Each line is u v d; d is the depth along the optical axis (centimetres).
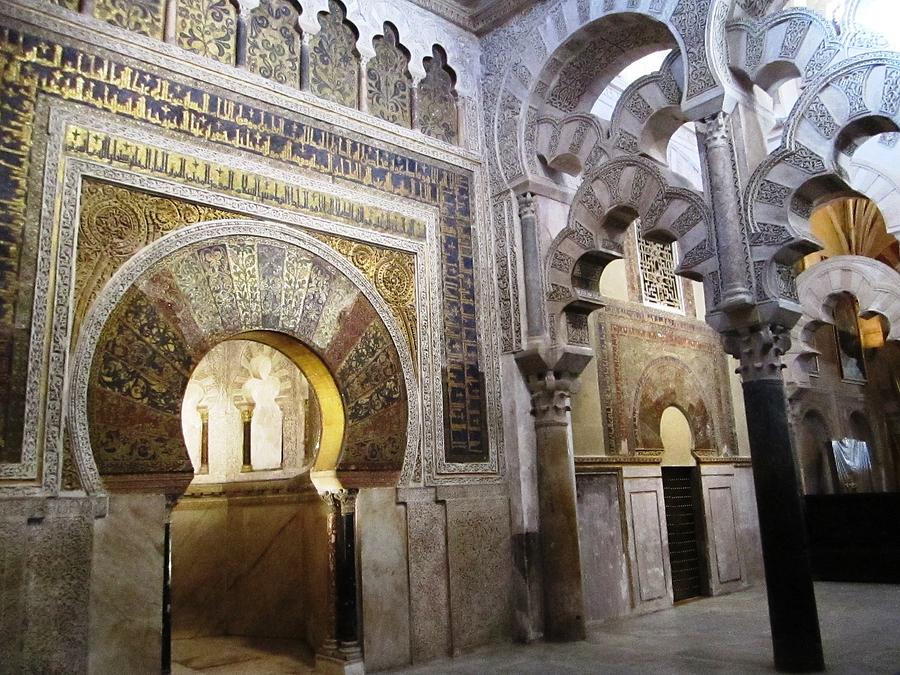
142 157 542
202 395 852
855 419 1391
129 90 544
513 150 763
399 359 666
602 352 873
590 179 702
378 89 712
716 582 952
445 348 705
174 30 577
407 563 635
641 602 835
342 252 646
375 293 661
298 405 784
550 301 727
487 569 686
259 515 796
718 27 618
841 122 550
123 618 482
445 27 786
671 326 987
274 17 645
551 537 700
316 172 641
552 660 607
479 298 745
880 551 1028
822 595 913
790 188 569
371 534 617
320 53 673
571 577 695
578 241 711
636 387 906
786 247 567
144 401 517
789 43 586
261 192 602
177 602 782
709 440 1001
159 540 507
